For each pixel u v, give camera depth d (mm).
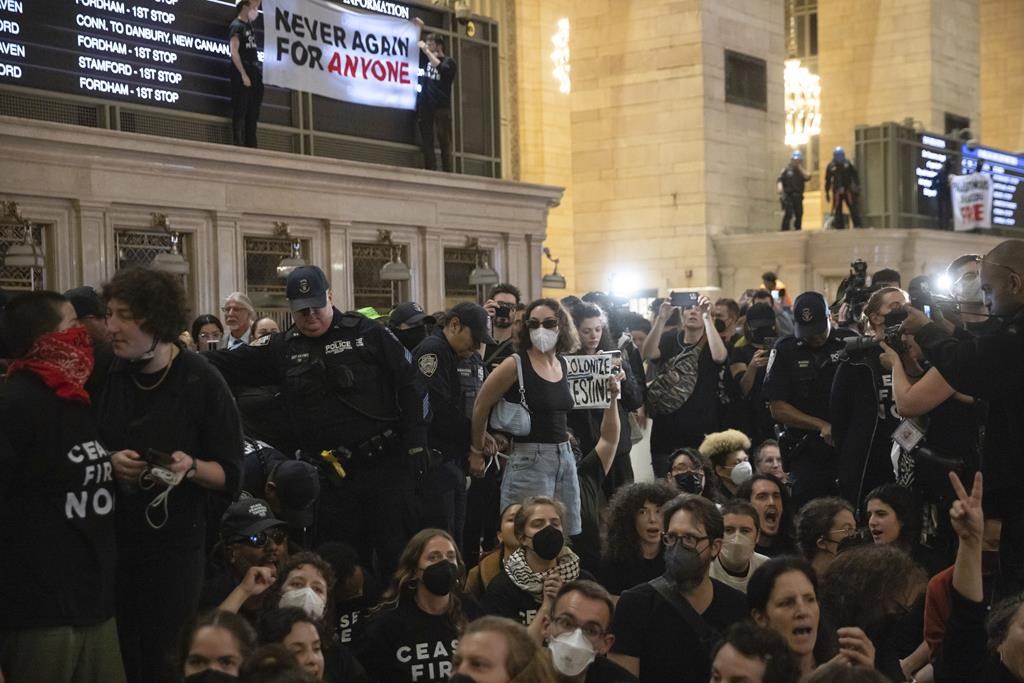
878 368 8719
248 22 13797
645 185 27375
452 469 8391
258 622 5070
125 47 12953
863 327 10633
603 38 27844
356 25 15070
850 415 8906
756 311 12195
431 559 5918
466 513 9133
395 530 7266
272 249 14117
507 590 6598
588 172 28156
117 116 12828
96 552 4914
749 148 27781
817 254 25844
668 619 5848
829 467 9609
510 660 4578
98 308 5797
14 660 4785
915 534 7344
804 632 5363
